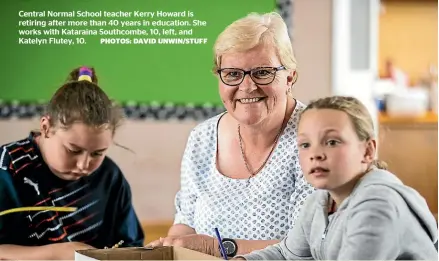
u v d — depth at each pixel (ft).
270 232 7.55
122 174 9.91
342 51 10.24
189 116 10.25
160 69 10.06
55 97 9.28
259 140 7.75
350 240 5.66
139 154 10.09
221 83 7.74
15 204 9.13
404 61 14.84
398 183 5.95
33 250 9.08
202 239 7.53
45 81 9.91
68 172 9.37
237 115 7.72
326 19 10.26
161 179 10.21
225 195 7.79
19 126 9.90
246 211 7.64
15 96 9.89
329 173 5.98
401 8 14.76
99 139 9.41
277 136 7.72
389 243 5.62
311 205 6.40
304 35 10.17
